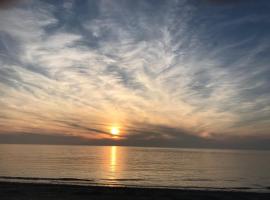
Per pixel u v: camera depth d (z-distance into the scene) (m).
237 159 122.19
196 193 24.33
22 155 107.75
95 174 49.53
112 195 22.66
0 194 21.81
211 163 89.75
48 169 55.47
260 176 50.91
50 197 21.25
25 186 25.31
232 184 39.41
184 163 88.00
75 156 117.81
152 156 147.62
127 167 67.25
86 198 21.30
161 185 36.25
